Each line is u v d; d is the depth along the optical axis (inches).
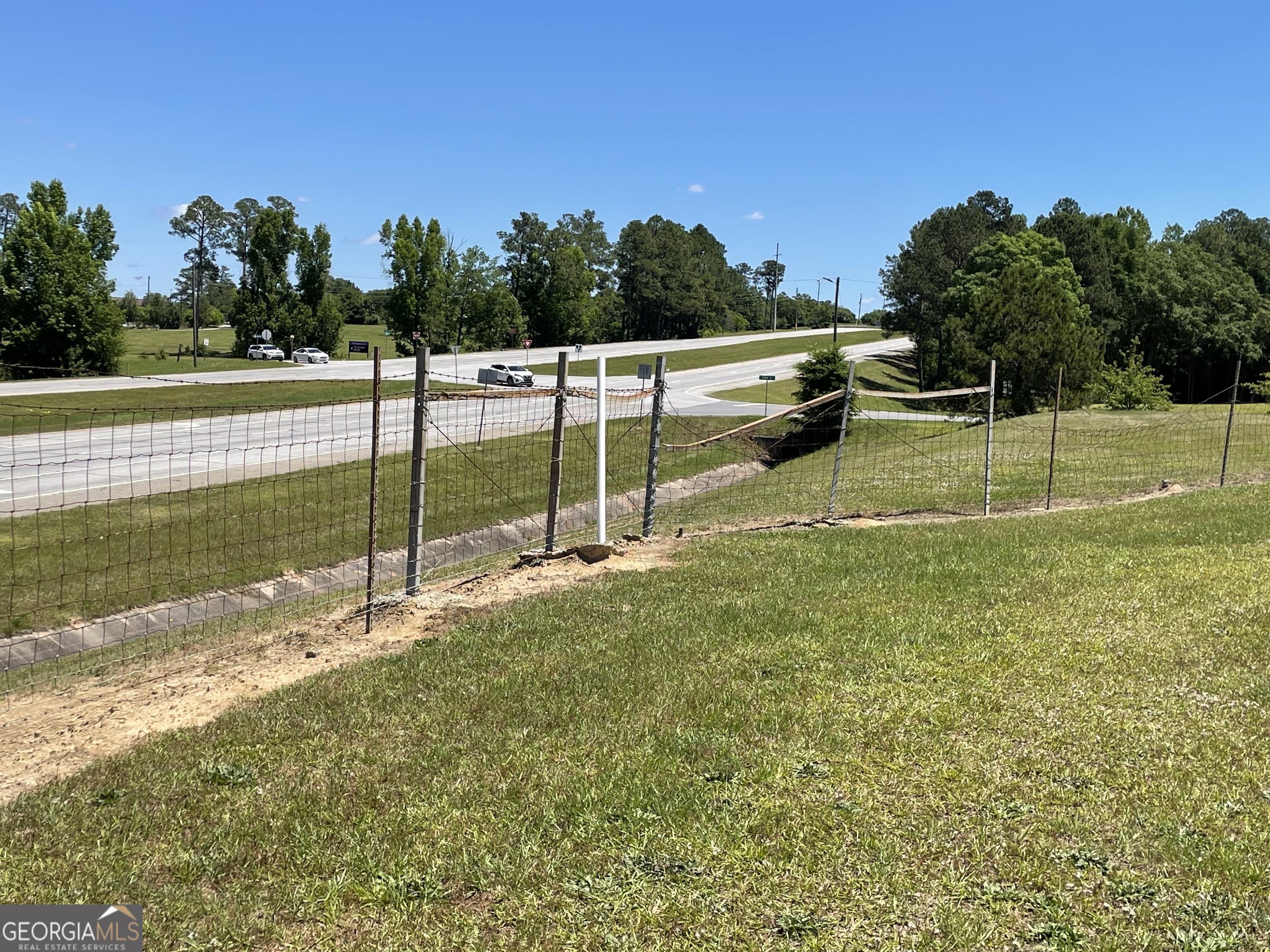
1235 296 2881.4
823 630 291.9
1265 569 351.6
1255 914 144.9
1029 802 180.4
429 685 258.8
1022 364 1609.3
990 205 3661.4
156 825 187.8
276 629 358.3
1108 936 141.3
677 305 4990.2
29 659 429.1
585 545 419.5
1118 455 843.4
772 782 192.2
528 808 185.8
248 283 3321.9
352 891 161.5
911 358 3572.8
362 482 789.2
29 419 1225.4
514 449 1005.2
